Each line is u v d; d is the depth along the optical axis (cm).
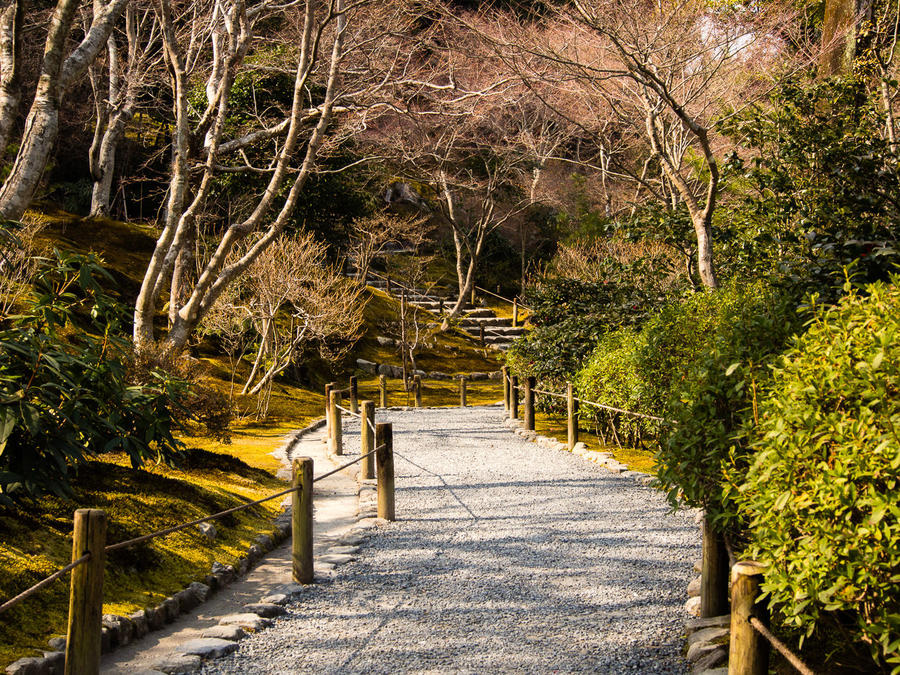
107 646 363
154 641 383
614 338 1025
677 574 487
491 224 2892
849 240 625
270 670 354
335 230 2077
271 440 1104
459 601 449
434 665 357
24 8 768
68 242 1747
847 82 830
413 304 2438
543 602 443
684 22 923
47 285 505
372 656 369
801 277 620
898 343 232
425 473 856
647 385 800
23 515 446
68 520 461
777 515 258
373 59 1295
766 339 392
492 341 2367
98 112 2003
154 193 2434
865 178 734
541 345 1263
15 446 427
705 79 995
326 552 555
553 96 1733
